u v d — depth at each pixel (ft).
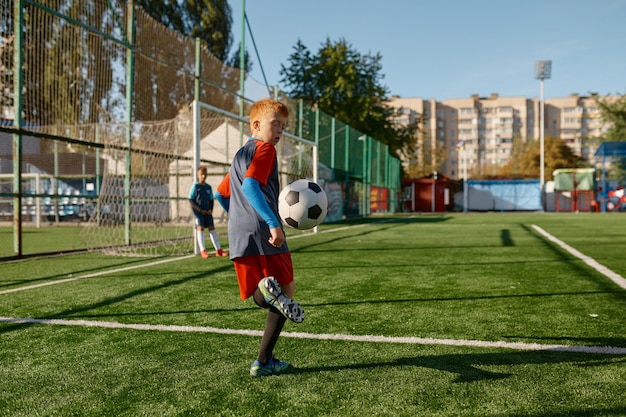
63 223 60.23
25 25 24.84
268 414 6.34
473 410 6.34
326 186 58.95
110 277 18.38
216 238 25.45
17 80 23.63
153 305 13.37
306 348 9.23
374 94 101.04
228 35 116.47
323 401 6.73
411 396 6.84
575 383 7.23
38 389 7.41
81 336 10.33
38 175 54.03
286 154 48.47
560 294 14.29
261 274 7.76
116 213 32.65
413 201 125.18
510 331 10.28
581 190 112.37
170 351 9.21
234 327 10.97
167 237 37.55
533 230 42.93
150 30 32.96
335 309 12.63
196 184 24.66
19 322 11.59
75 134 31.63
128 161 31.17
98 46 28.99
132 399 6.95
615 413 6.17
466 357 8.56
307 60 101.45
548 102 335.47
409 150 118.11
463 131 326.65
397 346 9.29
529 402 6.56
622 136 131.34
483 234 38.93
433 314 11.97
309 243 31.71
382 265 21.18
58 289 15.94
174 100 35.86
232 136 48.52
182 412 6.47
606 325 10.67
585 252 25.25
